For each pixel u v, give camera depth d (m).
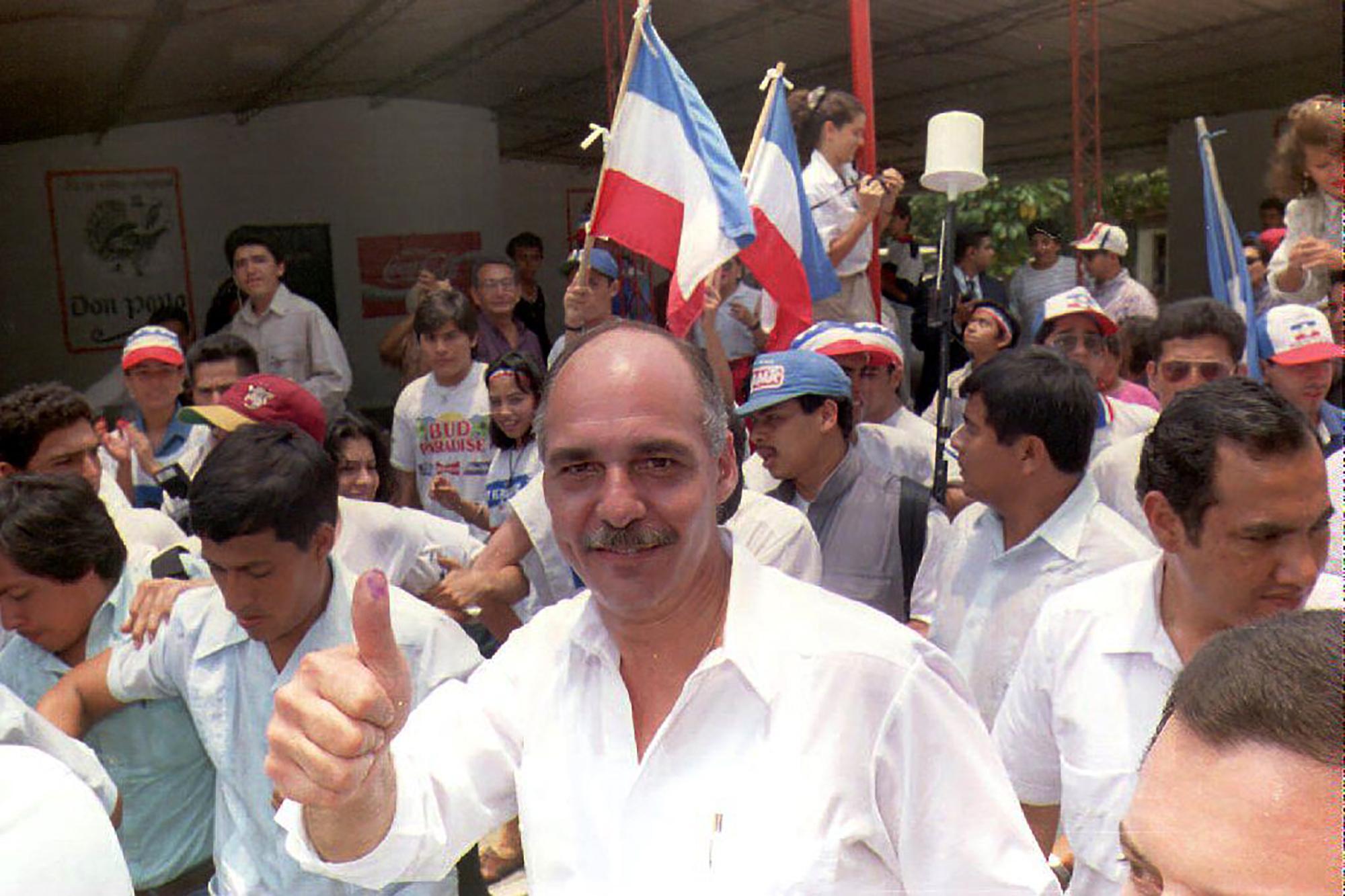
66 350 9.34
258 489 1.65
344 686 0.98
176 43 6.95
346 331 9.35
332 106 9.08
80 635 2.13
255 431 1.76
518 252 6.68
